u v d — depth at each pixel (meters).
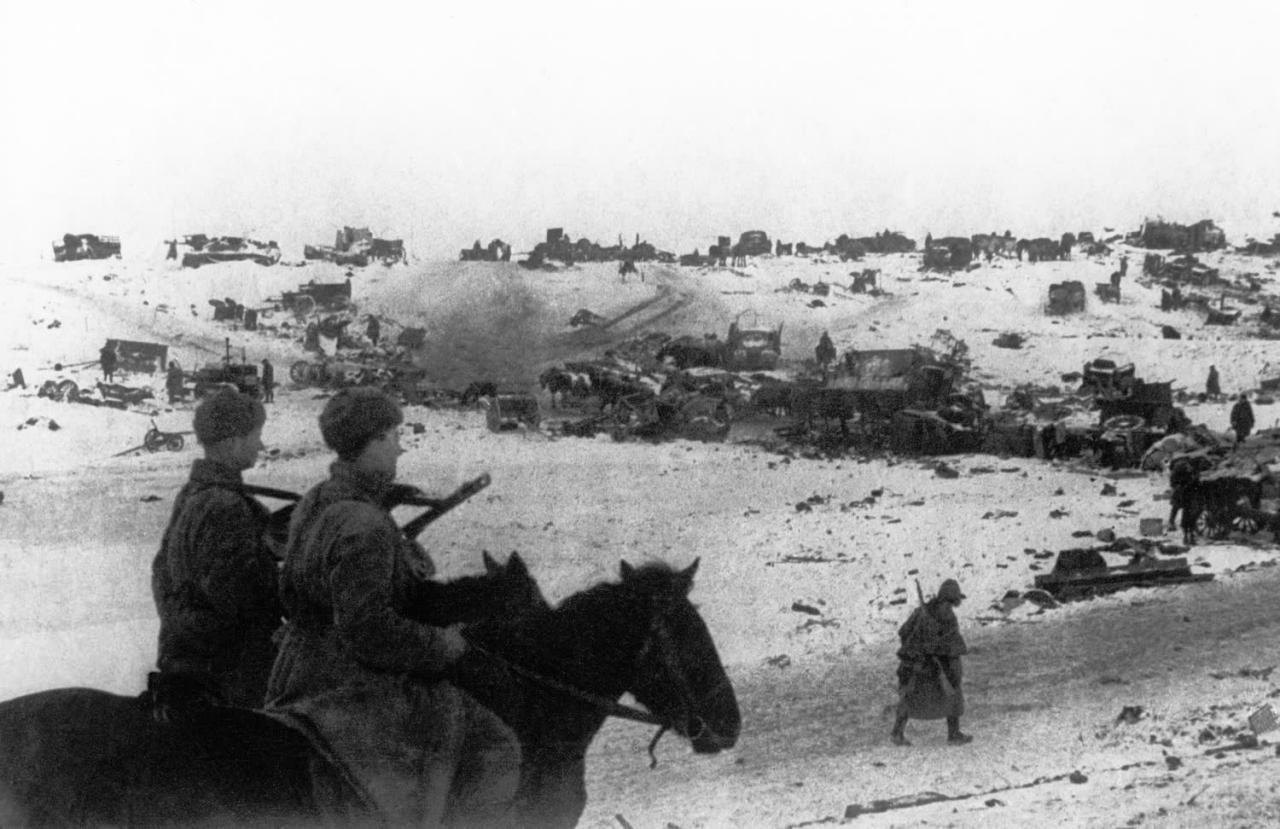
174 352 55.91
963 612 22.03
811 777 12.31
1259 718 12.83
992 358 62.09
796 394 48.44
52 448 42.50
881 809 10.57
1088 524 30.73
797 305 69.06
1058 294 70.50
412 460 40.09
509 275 64.25
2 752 5.17
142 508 32.97
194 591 5.71
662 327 61.47
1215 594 22.70
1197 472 29.00
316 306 60.00
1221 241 83.38
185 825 5.04
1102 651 18.42
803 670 17.95
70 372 54.00
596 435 46.91
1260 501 28.83
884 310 70.25
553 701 5.82
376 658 5.14
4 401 48.50
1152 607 21.70
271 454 39.75
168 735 5.22
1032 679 16.84
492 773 5.45
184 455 42.44
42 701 5.32
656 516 31.38
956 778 11.98
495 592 5.66
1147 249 84.38
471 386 50.28
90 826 5.02
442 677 5.47
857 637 20.09
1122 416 44.03
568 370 51.38
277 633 5.71
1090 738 13.35
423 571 5.75
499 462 40.00
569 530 29.73
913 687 13.65
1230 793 9.59
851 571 25.38
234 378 48.53
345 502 5.32
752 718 15.12
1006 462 43.06
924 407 47.06
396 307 60.66
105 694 5.46
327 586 5.27
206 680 5.68
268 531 5.91
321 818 5.16
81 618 21.67
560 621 5.96
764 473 39.12
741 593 23.48
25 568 25.34
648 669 5.97
